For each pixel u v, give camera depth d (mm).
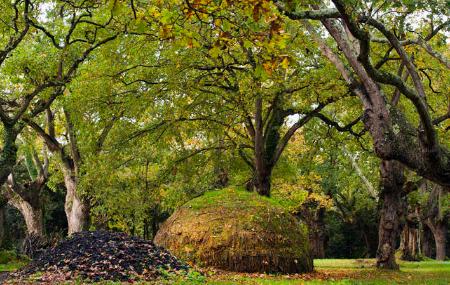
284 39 6625
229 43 7277
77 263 12492
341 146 26453
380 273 16625
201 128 22656
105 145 22734
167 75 19375
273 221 15266
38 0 16266
